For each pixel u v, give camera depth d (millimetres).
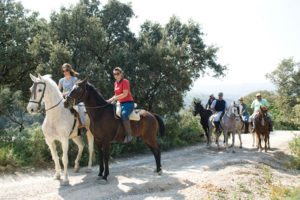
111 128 6367
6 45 13469
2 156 7523
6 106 10383
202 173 7371
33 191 5668
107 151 6359
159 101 14375
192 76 15883
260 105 12500
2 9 13742
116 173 7504
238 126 11859
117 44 14867
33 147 8500
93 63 12602
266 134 11734
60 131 6289
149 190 5887
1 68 13391
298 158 9828
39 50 11922
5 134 9328
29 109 5711
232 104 11609
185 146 14156
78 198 5223
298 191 5707
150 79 13703
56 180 6551
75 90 5875
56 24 12703
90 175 7227
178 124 15773
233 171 7375
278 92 42156
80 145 7633
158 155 7305
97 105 6293
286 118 38938
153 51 13281
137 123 6844
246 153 11211
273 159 10195
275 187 6383
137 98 14055
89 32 12375
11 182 6453
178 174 7320
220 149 12609
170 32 15844
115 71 6426
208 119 13484
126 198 5227
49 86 6094
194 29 15609
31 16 15727
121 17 14922
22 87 13734
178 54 13305
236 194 5660
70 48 12297
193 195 5398
